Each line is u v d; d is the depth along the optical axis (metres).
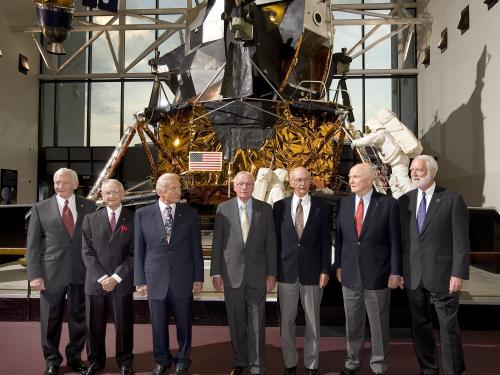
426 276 3.79
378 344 3.87
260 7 8.30
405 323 5.29
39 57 17.52
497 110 9.34
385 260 3.89
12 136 15.55
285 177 7.18
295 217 4.03
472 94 10.73
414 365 4.36
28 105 16.67
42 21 8.29
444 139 12.92
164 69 9.23
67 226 4.14
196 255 4.02
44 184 17.56
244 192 3.96
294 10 8.16
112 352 4.62
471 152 10.79
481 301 5.48
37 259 4.02
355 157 16.20
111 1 12.34
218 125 7.88
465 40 11.17
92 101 18.31
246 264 3.95
